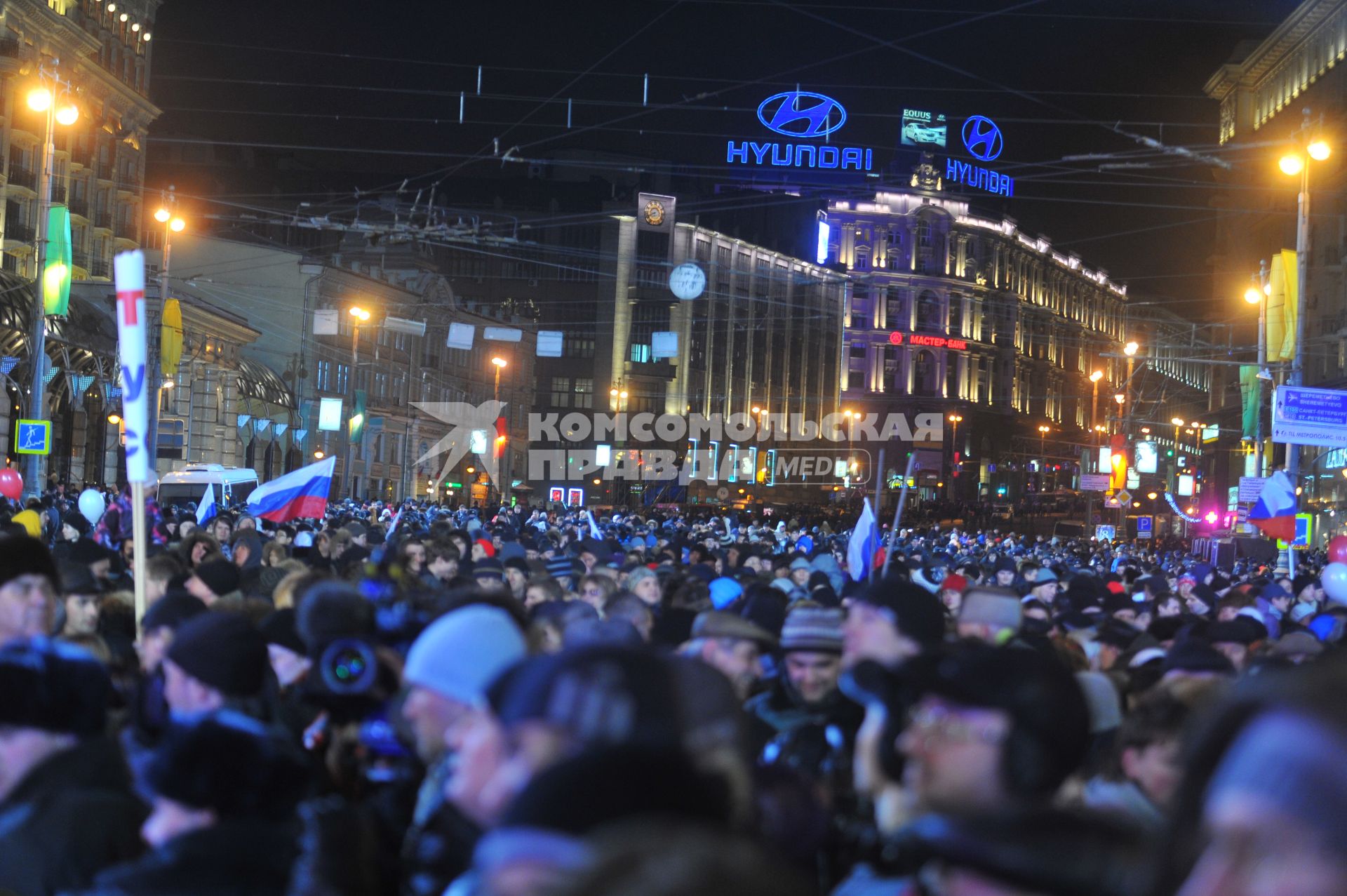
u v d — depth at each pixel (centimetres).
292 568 955
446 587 878
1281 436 2127
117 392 4466
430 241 7844
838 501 9838
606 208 9962
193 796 318
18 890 350
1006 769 259
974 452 12925
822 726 450
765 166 12069
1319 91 6531
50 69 2892
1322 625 1068
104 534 1379
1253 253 7831
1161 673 605
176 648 416
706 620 533
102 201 5853
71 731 371
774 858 137
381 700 425
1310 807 111
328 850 328
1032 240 13962
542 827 146
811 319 11850
